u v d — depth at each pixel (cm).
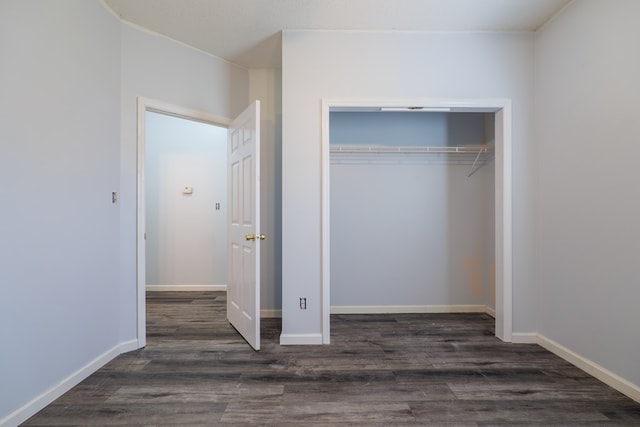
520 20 243
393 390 187
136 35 248
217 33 261
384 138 342
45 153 176
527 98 257
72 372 192
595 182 203
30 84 167
